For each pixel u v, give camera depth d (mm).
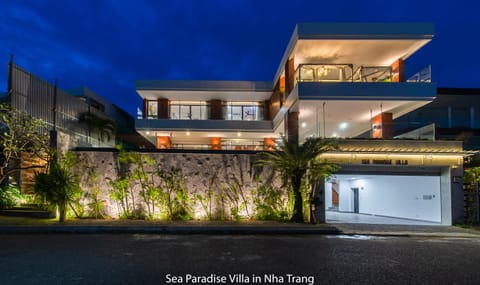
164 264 6926
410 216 16797
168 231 11766
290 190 14617
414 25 17516
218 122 26047
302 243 9805
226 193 14586
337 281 5941
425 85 17203
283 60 21438
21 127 13961
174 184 14477
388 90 17125
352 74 19422
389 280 6062
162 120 25781
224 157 14797
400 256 8148
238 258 7582
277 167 14164
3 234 10922
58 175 12531
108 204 14258
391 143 15070
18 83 14719
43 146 14008
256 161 14586
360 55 19594
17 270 6406
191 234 11375
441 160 15109
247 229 11961
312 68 19516
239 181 14688
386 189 18672
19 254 7848
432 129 15641
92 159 14461
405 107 18484
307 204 14266
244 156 14859
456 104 29656
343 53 19375
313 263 7219
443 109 29562
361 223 14852
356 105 18078
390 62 20562
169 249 8562
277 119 23406
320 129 20312
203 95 26891
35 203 13852
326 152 14594
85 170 14328
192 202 14453
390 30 17500
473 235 11969
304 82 17141
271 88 26125
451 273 6605
